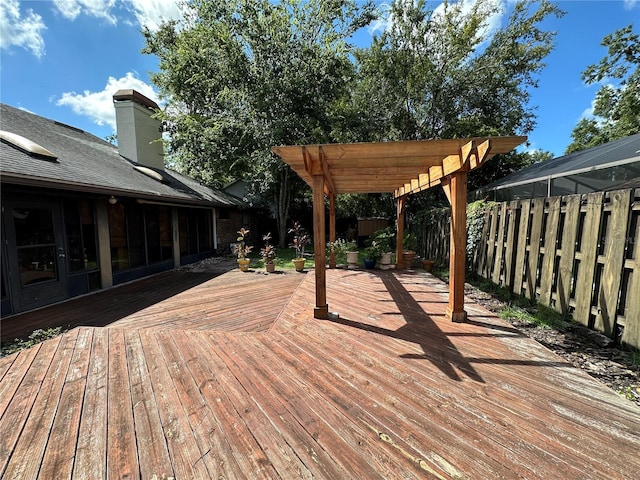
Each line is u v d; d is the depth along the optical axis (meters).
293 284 5.96
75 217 5.34
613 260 2.70
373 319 3.61
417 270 6.98
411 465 1.46
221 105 11.58
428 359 2.55
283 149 3.16
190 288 5.82
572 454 1.51
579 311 3.10
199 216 10.13
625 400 1.95
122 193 5.53
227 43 10.52
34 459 1.54
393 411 1.87
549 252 3.55
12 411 1.94
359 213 14.54
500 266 4.67
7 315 4.21
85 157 6.62
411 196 12.45
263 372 2.38
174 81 11.96
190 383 2.23
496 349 2.73
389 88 11.92
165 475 1.43
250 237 14.69
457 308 3.45
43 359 2.65
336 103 12.73
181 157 12.60
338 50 11.52
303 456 1.53
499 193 9.53
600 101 13.86
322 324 3.46
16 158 4.29
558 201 3.42
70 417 1.87
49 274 4.85
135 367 2.49
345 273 6.64
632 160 4.95
